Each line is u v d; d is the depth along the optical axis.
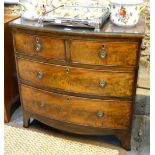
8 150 1.83
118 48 1.50
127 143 1.79
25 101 1.97
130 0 1.57
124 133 1.77
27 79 1.86
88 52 1.55
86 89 1.68
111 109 1.70
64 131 2.05
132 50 1.49
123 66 1.54
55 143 1.90
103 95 1.66
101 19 1.54
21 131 2.04
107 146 1.87
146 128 2.04
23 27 1.64
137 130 2.02
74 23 1.56
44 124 2.14
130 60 1.52
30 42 1.70
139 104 2.19
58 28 1.58
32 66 1.78
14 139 1.95
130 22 1.55
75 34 1.50
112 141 1.93
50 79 1.75
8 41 2.03
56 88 1.76
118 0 1.59
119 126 1.75
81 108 1.75
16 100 2.29
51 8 2.03
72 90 1.71
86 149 1.83
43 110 1.90
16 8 2.29
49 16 1.63
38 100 1.89
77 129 1.85
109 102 1.67
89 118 1.77
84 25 1.54
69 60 1.62
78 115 1.79
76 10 1.84
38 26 1.61
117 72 1.57
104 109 1.71
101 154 1.78
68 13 1.73
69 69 1.65
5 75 2.05
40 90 1.83
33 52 1.72
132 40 1.46
